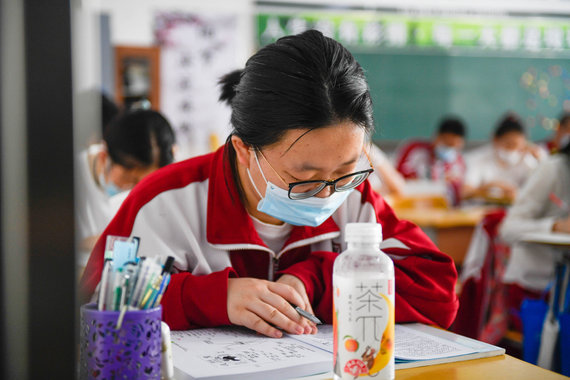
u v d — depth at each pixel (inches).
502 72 236.5
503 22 234.8
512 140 211.8
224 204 44.9
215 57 208.7
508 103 238.1
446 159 212.1
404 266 44.1
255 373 30.5
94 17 176.1
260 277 47.0
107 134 73.5
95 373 26.7
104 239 44.8
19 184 18.7
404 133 228.2
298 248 47.3
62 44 19.1
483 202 199.9
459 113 233.1
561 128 215.6
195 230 45.5
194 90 206.8
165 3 203.5
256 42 213.3
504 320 103.1
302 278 42.8
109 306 27.5
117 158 72.9
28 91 18.8
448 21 230.4
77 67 19.5
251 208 45.7
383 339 28.0
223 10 209.0
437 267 44.1
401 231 47.8
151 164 73.7
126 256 28.4
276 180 38.0
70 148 19.4
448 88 231.6
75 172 19.6
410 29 227.1
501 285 104.1
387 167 180.4
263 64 35.7
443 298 43.1
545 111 241.4
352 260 28.3
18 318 18.9
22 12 18.5
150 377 27.5
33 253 19.1
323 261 44.7
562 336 72.9
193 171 47.2
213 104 208.1
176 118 205.8
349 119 34.2
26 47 18.7
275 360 32.7
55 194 19.4
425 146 217.5
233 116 38.8
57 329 19.6
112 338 26.5
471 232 155.6
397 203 177.0
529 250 106.2
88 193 57.3
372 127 36.4
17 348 18.9
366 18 223.0
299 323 39.3
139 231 44.5
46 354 19.4
